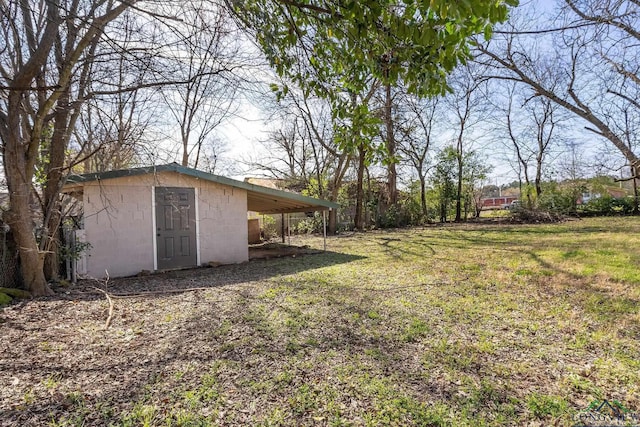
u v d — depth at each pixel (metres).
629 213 17.89
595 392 2.30
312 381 2.49
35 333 3.49
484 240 11.23
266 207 11.98
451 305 4.33
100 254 6.86
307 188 19.03
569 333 3.36
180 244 7.84
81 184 6.69
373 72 2.33
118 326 3.71
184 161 13.02
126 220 7.18
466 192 21.22
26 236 4.92
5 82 4.30
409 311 4.12
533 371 2.62
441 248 9.80
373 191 20.42
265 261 8.79
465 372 2.61
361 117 2.82
